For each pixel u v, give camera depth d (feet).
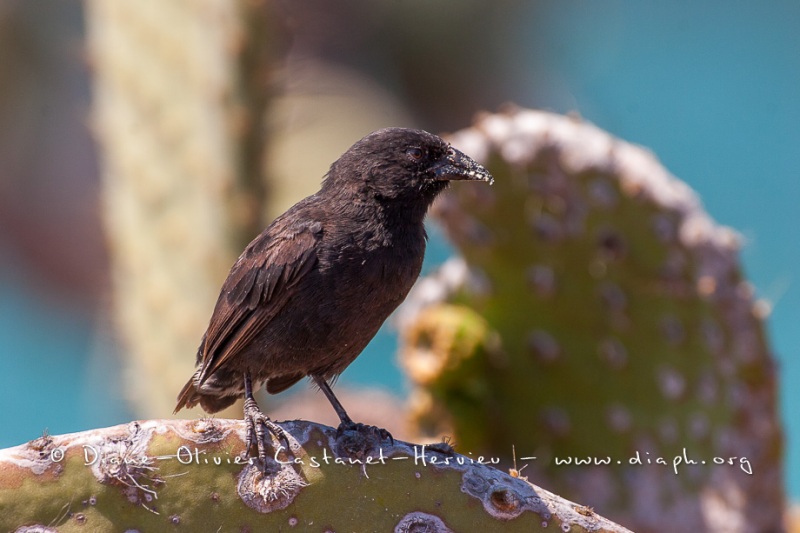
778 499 38.70
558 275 38.55
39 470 22.45
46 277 91.45
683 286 38.40
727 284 38.70
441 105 90.74
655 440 38.11
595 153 38.11
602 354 38.47
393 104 85.97
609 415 38.32
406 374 40.81
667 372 38.29
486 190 37.86
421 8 86.69
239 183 40.83
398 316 41.75
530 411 39.11
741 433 38.50
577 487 38.17
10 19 72.59
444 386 39.01
